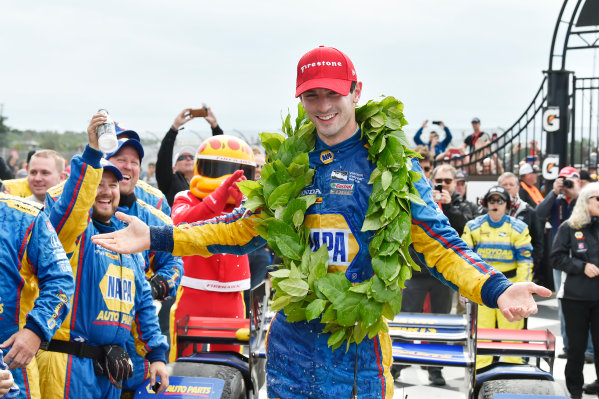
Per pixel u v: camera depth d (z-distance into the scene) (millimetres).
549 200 8156
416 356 3811
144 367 3697
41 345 3156
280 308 2717
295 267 2693
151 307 3602
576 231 5688
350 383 2699
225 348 4703
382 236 2611
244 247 2936
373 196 2648
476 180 13094
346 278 2680
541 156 10836
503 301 2379
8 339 2801
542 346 4070
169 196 6602
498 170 12969
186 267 4785
